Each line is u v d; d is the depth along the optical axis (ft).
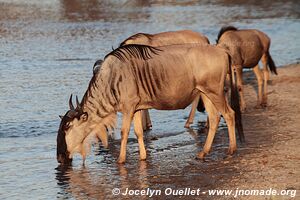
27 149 159.63
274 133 167.12
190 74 142.61
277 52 344.49
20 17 494.18
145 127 179.22
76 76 262.26
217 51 143.95
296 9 613.52
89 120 143.54
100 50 338.13
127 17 521.24
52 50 336.29
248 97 220.43
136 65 141.18
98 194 124.06
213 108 147.13
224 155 148.15
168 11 579.89
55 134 174.60
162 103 143.64
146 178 133.39
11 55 317.63
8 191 127.95
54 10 556.51
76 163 147.54
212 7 629.92
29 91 231.09
